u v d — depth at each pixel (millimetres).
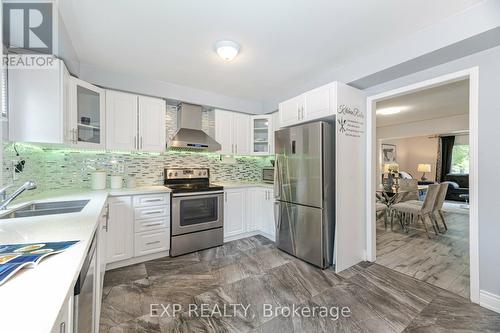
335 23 1770
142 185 3121
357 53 2250
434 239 3439
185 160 3504
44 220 1202
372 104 2617
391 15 1680
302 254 2623
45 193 2273
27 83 1759
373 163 2646
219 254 2826
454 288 2039
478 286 1790
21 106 1734
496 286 1705
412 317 1650
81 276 807
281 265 2514
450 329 1531
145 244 2594
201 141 3197
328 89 2430
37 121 1783
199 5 1563
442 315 1671
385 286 2080
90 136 2461
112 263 2416
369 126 2637
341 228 2391
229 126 3643
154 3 1539
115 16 1668
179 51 2193
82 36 1930
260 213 3482
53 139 1836
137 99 2816
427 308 1753
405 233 3756
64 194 2209
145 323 1582
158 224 2684
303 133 2607
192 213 2906
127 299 1861
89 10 1597
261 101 3934
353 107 2555
